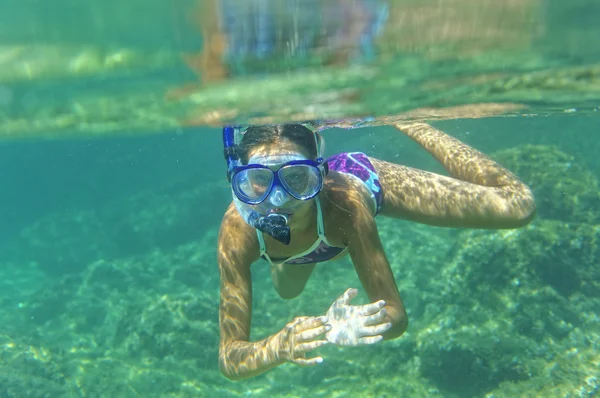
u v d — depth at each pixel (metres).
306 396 1.73
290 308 2.20
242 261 0.78
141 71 0.67
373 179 0.87
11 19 0.48
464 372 1.66
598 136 3.98
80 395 1.73
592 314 1.85
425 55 0.66
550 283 1.91
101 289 2.73
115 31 0.52
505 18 0.53
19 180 7.75
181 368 1.88
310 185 0.69
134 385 1.80
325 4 0.49
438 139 1.10
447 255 2.18
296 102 0.89
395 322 0.72
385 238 2.63
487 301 1.84
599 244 1.99
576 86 0.93
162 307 2.11
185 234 3.51
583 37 0.61
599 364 1.62
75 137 1.38
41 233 4.12
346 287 2.31
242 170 0.67
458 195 0.89
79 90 0.75
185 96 0.81
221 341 0.76
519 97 1.04
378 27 0.55
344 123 1.22
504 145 4.09
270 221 0.66
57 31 0.52
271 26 0.52
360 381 1.74
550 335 1.75
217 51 0.60
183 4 0.47
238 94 0.81
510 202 0.91
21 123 0.99
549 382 1.58
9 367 1.79
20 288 3.71
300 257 0.81
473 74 0.79
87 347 2.15
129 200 3.98
